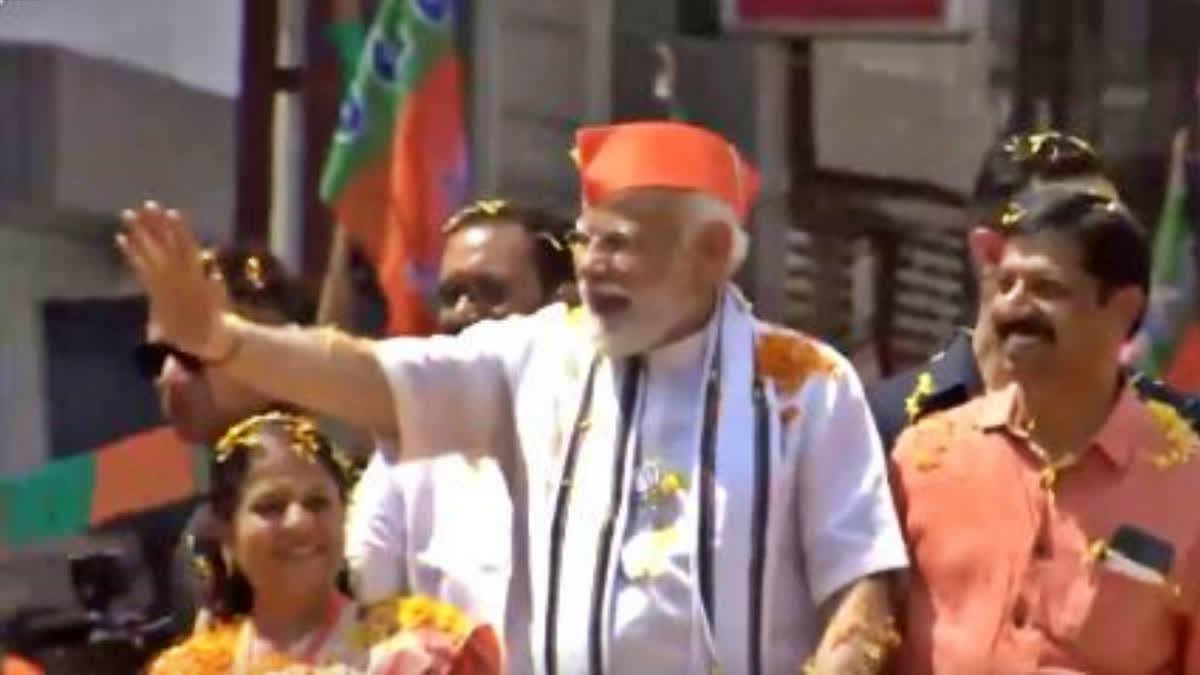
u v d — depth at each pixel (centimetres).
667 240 888
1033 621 894
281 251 1608
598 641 880
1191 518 901
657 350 894
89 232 1673
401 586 952
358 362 891
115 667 1122
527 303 1059
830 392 897
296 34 1627
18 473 1656
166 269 855
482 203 1093
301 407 962
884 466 900
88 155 1683
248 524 919
